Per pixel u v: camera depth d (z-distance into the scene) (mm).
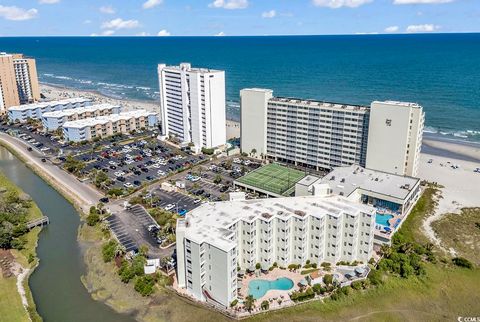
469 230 169875
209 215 139000
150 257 149125
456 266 145625
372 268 141125
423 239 163500
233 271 121562
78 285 139625
